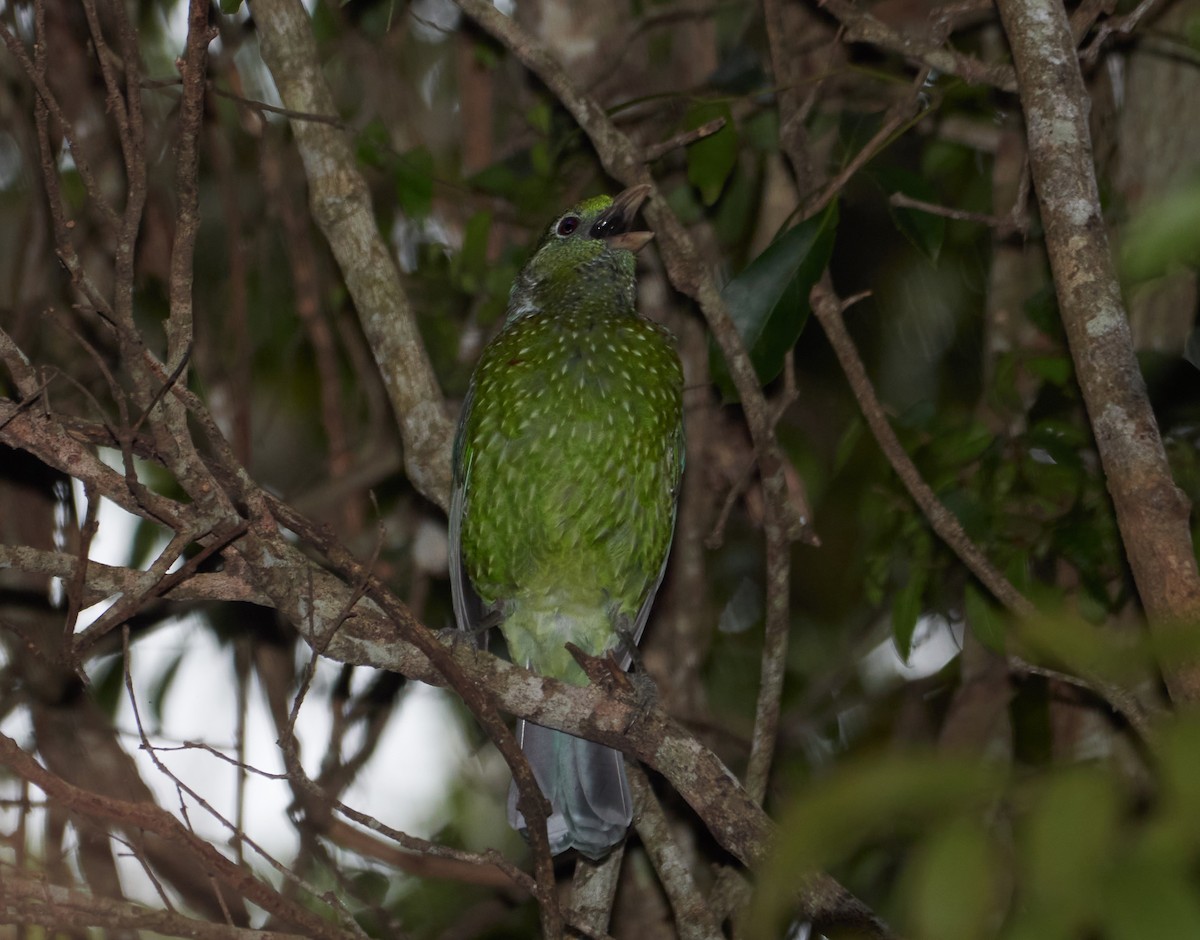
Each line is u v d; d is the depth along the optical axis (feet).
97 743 35.78
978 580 34.30
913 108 34.30
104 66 22.82
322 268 45.68
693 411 42.39
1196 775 8.95
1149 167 36.24
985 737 38.73
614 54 42.14
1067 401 37.81
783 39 35.63
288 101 32.81
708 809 26.76
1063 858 8.92
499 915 40.55
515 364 33.96
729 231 42.37
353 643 25.75
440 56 47.67
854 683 46.60
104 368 21.95
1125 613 34.53
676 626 41.78
